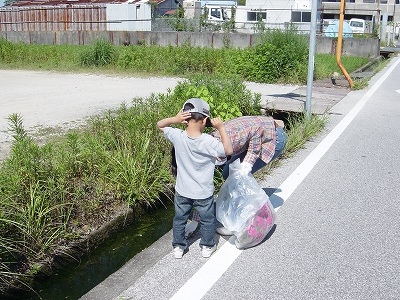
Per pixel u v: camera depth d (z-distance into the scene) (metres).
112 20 29.00
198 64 17.62
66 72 18.12
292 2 32.44
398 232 4.29
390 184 5.54
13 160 4.80
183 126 6.38
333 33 25.94
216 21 29.08
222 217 3.97
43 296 3.73
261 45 15.85
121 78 16.41
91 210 4.64
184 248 3.80
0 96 12.02
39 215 4.10
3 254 3.79
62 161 5.06
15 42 26.97
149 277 3.49
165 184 5.48
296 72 15.33
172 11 37.41
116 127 6.52
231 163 4.11
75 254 4.26
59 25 31.02
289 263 3.71
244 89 9.31
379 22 37.59
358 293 3.31
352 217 4.60
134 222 5.01
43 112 9.77
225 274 3.54
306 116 8.18
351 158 6.54
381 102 10.85
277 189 5.32
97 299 3.25
